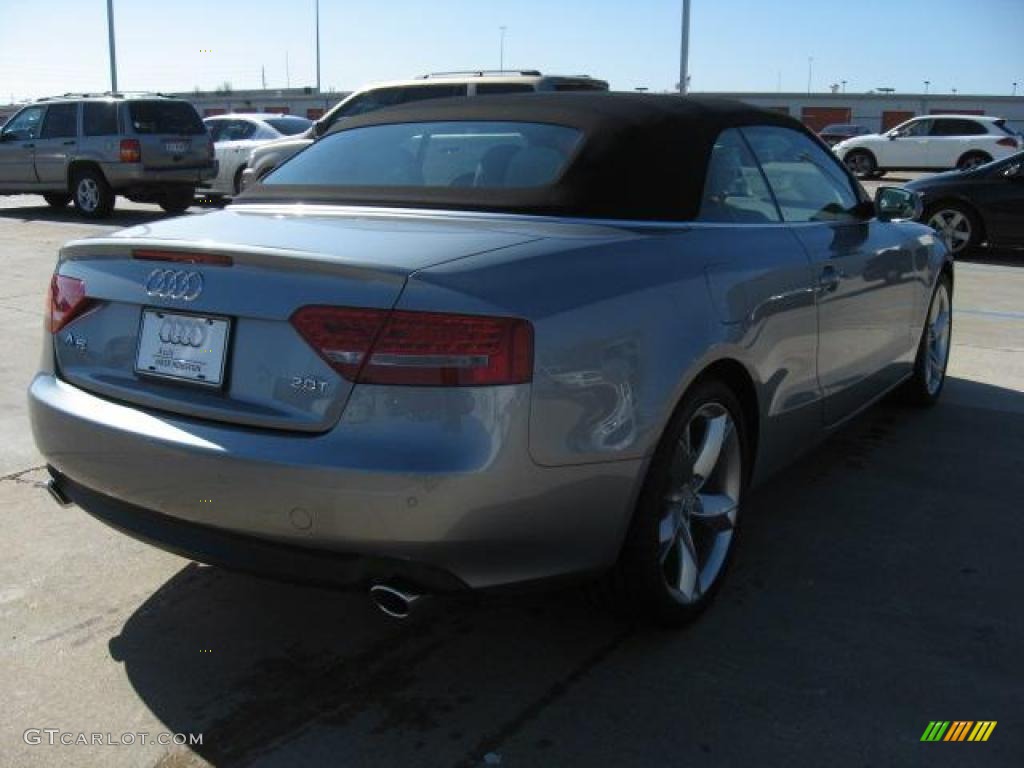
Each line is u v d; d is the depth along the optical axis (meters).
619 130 3.16
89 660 2.86
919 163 25.33
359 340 2.34
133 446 2.58
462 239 2.64
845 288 3.87
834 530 3.83
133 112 14.77
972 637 3.04
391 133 3.60
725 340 2.96
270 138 16.78
